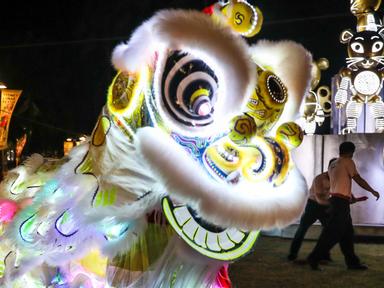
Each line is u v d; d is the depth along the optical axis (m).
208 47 3.03
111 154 3.46
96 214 3.39
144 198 3.33
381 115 12.46
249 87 3.11
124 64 3.40
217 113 3.13
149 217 3.40
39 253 3.72
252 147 3.25
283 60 3.58
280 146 3.31
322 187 8.52
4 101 16.58
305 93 3.56
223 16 3.44
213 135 3.18
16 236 3.76
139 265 3.40
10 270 3.87
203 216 3.06
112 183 3.39
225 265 3.58
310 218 8.62
